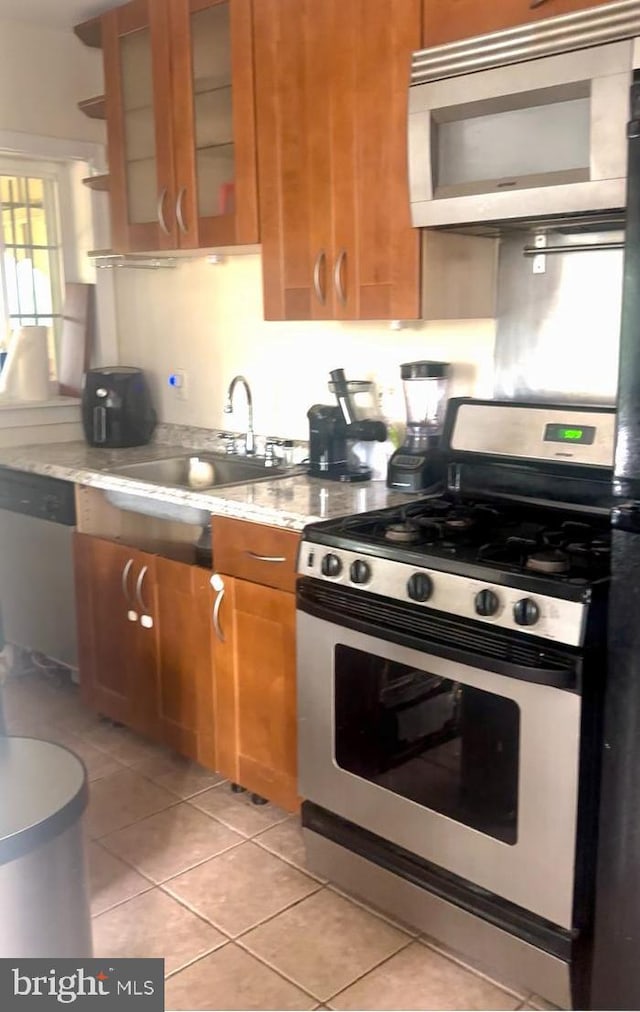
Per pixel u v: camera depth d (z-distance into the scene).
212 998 1.83
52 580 3.16
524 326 2.39
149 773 2.75
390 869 2.02
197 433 3.42
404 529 2.00
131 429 3.45
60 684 3.43
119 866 2.28
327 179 2.41
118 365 3.73
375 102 2.26
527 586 1.68
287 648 2.29
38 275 3.74
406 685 1.92
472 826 1.84
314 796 2.18
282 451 3.06
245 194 2.63
